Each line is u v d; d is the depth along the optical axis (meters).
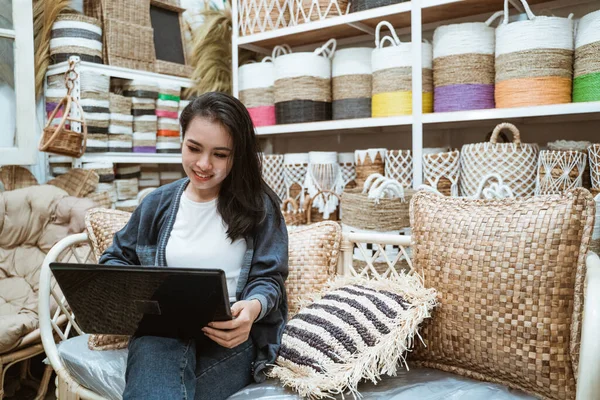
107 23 2.47
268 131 2.39
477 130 2.34
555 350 1.08
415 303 1.23
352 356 1.12
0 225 2.07
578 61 1.72
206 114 1.15
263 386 1.17
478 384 1.17
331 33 2.42
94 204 2.19
